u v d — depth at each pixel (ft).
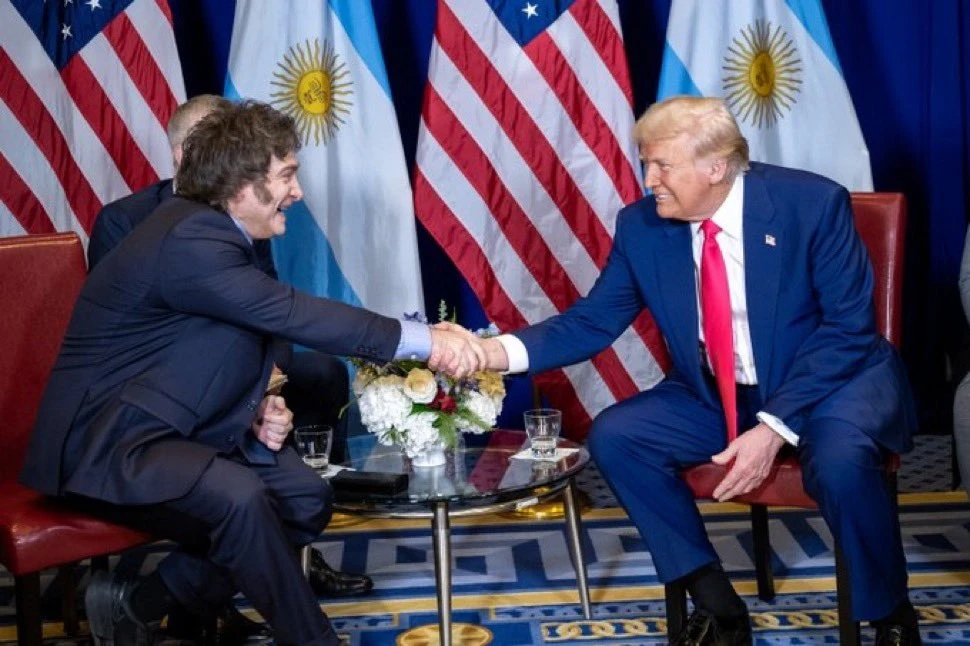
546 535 13.23
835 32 16.14
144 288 9.19
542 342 10.71
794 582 11.70
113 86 13.99
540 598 11.55
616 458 10.05
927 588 11.37
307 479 9.87
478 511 10.02
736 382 10.47
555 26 14.06
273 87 14.03
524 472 10.37
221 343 9.36
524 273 14.21
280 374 10.52
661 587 11.75
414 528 13.55
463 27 14.03
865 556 9.32
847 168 14.10
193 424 9.28
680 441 10.14
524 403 16.76
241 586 9.11
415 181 14.49
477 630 10.87
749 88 14.12
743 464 9.62
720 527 13.21
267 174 9.40
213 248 9.18
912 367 16.69
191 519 9.08
